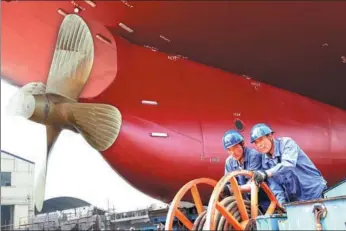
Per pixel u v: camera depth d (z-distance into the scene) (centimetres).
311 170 559
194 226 464
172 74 897
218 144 901
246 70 965
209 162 888
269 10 738
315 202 422
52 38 768
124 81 835
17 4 712
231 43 839
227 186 511
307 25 788
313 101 1070
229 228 448
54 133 858
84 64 790
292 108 1029
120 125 823
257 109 973
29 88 843
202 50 875
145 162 852
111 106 818
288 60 911
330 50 874
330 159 1034
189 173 880
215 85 946
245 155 568
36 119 822
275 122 984
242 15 742
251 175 477
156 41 842
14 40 780
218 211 444
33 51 792
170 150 860
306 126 1022
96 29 770
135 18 743
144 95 853
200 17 747
